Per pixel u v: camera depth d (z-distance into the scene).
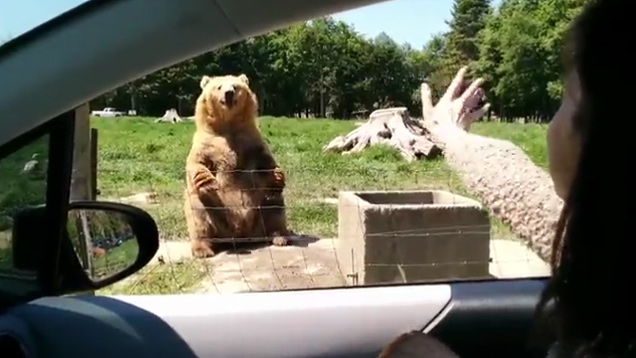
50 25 1.52
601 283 0.79
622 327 0.78
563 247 0.85
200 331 2.20
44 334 2.06
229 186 9.26
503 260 6.20
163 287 6.91
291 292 2.40
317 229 9.62
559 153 0.88
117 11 1.51
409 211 6.52
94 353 2.08
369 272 6.50
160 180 12.10
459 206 6.49
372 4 1.63
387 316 2.33
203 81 10.09
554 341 0.89
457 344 2.33
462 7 24.03
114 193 11.19
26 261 1.79
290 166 14.09
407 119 16.55
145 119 16.70
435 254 6.49
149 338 2.15
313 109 25.38
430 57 26.05
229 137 9.67
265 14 1.52
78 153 4.34
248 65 22.19
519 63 12.27
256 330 2.24
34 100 1.49
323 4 1.54
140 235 1.99
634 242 0.77
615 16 0.81
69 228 1.96
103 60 1.49
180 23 1.50
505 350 2.34
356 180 12.36
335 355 2.27
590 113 0.81
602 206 0.79
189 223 8.91
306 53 24.98
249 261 8.09
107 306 2.19
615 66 0.79
